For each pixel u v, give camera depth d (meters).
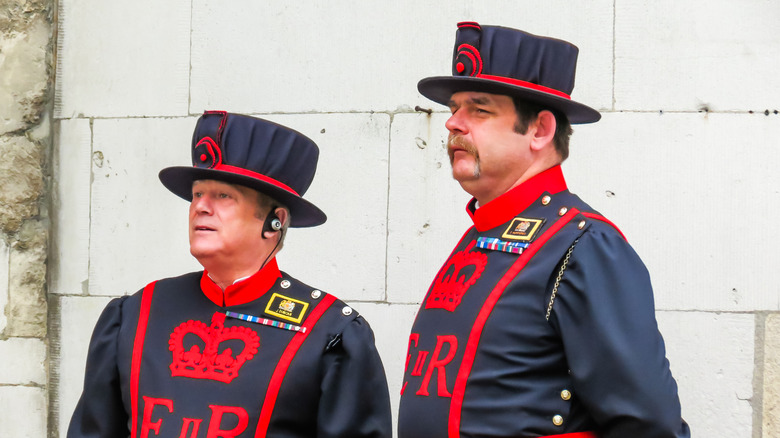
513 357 8.31
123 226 14.14
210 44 13.91
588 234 8.41
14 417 14.34
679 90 12.28
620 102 12.42
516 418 8.22
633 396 7.90
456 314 8.72
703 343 12.02
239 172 9.67
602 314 8.05
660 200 12.25
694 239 12.12
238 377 9.45
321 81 13.44
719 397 11.95
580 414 8.31
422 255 12.95
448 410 8.49
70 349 14.26
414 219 13.00
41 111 14.52
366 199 13.17
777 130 12.01
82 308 14.24
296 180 10.05
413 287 12.95
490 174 8.93
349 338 9.67
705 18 12.27
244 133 9.76
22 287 14.31
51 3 14.57
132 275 14.06
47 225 14.38
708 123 12.18
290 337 9.65
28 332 14.30
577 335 8.14
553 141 9.11
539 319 8.33
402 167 13.08
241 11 13.80
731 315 11.97
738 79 12.15
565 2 12.65
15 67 14.55
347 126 13.30
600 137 12.45
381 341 13.02
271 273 10.03
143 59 14.17
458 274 9.01
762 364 11.86
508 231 8.87
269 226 9.92
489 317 8.48
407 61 13.16
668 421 7.90
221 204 9.73
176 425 9.31
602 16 12.52
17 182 14.40
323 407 9.52
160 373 9.62
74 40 14.45
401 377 12.91
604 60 12.49
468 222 12.80
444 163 12.95
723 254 12.03
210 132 9.77
